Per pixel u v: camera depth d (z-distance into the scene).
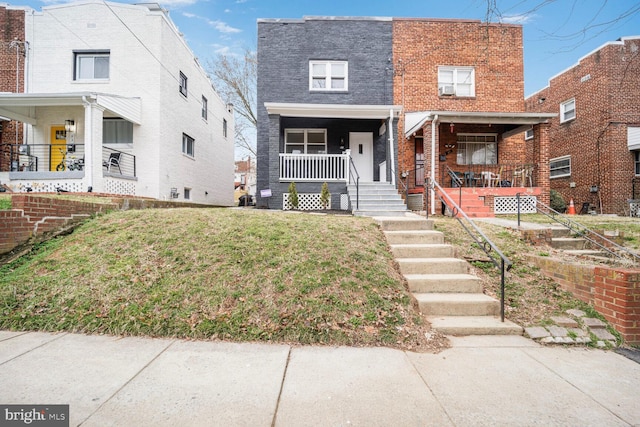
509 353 3.44
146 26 12.62
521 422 2.35
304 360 3.20
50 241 5.38
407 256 5.60
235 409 2.44
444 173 13.20
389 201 10.30
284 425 2.28
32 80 12.54
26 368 2.93
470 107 13.67
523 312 4.28
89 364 3.03
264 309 3.93
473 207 10.44
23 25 12.93
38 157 12.41
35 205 5.33
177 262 4.75
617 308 3.87
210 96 18.42
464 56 13.75
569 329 3.91
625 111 14.71
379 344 3.56
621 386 2.84
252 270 4.58
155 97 12.55
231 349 3.39
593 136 15.47
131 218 6.26
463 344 3.64
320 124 13.15
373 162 13.26
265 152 13.03
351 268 4.76
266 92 13.19
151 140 12.54
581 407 2.53
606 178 14.80
